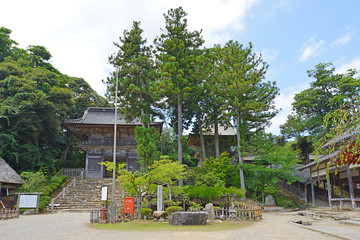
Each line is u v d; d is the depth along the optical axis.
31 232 11.13
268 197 26.89
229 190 20.47
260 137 30.14
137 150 21.28
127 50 29.22
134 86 27.50
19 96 29.42
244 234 10.70
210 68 29.84
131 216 16.73
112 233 10.77
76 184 28.69
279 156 27.73
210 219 16.56
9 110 27.61
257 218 17.36
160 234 10.52
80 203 23.27
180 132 25.73
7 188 22.42
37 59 45.72
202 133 34.84
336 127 4.54
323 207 24.98
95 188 27.38
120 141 36.34
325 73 40.69
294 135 45.06
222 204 21.64
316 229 11.90
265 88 28.38
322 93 40.28
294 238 9.82
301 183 32.03
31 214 19.56
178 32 28.23
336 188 31.27
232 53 29.89
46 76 35.62
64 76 49.88
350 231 11.18
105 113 38.88
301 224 14.44
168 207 17.38
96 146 35.12
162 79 26.33
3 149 27.64
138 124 34.97
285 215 20.36
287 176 27.34
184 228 12.45
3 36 39.66
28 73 33.19
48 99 34.16
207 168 25.31
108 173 39.78
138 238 9.55
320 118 39.47
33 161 29.58
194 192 20.41
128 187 16.27
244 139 28.27
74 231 11.34
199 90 27.06
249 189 30.81
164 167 15.86
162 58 27.62
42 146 35.34
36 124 30.17
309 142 37.72
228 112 28.97
